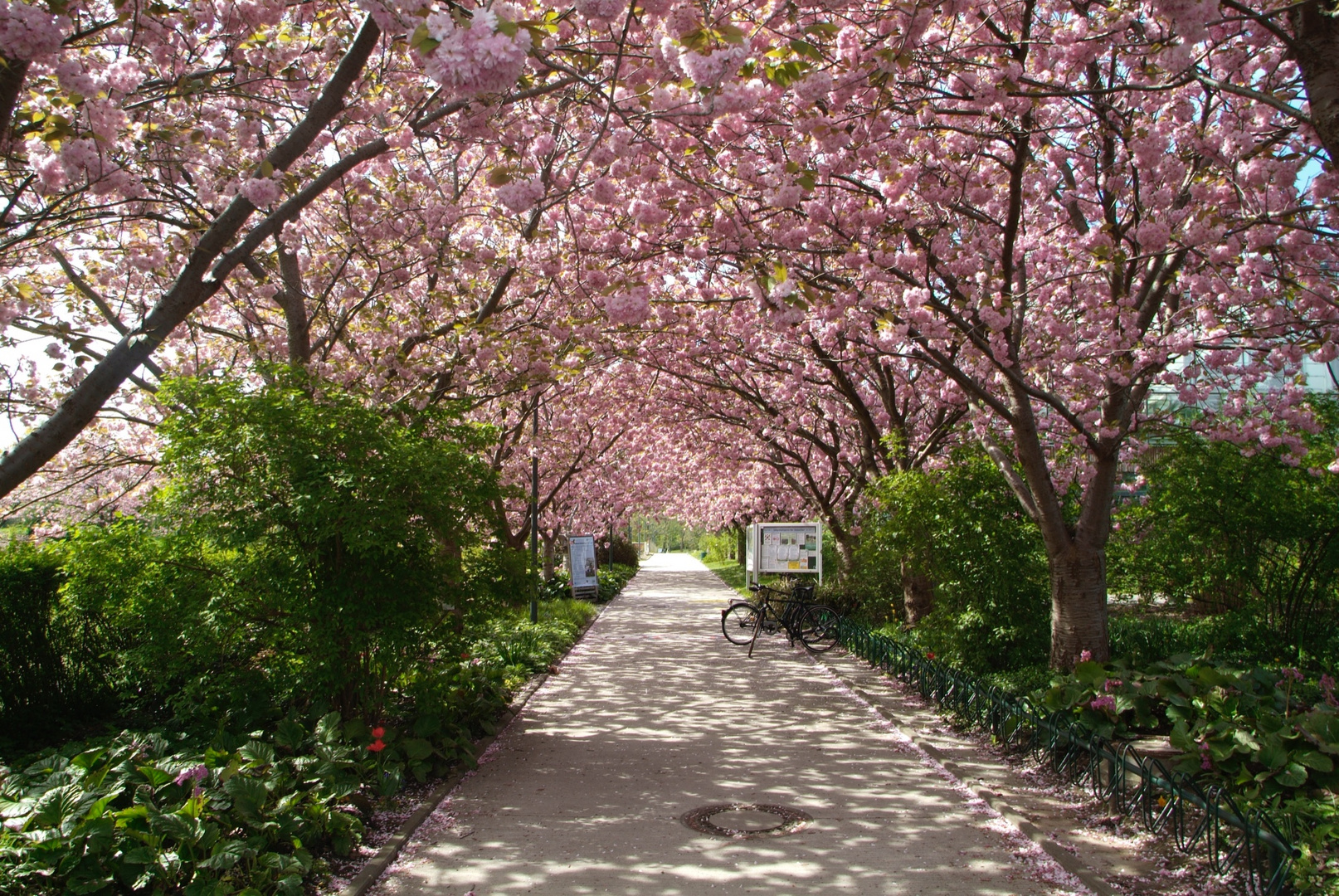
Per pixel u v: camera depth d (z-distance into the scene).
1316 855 3.83
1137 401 8.14
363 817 5.54
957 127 7.39
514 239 10.21
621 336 11.69
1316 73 4.66
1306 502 9.01
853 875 4.63
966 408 12.62
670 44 4.31
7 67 3.54
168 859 3.99
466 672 8.50
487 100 5.14
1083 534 7.91
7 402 7.50
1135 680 6.34
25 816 4.09
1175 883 4.39
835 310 7.75
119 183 4.83
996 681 8.09
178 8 5.38
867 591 14.87
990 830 5.34
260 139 7.42
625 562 42.56
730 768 6.93
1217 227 6.45
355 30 6.46
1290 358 8.06
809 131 5.94
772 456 20.69
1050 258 9.55
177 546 6.50
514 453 16.98
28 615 7.10
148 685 7.67
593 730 8.39
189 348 10.75
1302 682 6.16
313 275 9.51
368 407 7.74
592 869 4.77
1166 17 4.33
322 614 6.36
